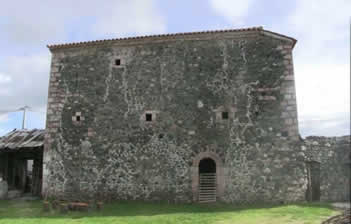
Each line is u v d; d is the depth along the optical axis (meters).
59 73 12.59
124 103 11.90
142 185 11.14
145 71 12.02
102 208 9.89
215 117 11.27
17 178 15.92
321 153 11.94
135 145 11.47
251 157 10.82
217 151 10.99
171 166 11.11
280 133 10.88
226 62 11.65
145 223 7.62
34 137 13.74
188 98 11.56
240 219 8.04
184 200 10.78
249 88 11.34
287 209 9.20
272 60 11.44
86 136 11.84
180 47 12.02
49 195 11.59
